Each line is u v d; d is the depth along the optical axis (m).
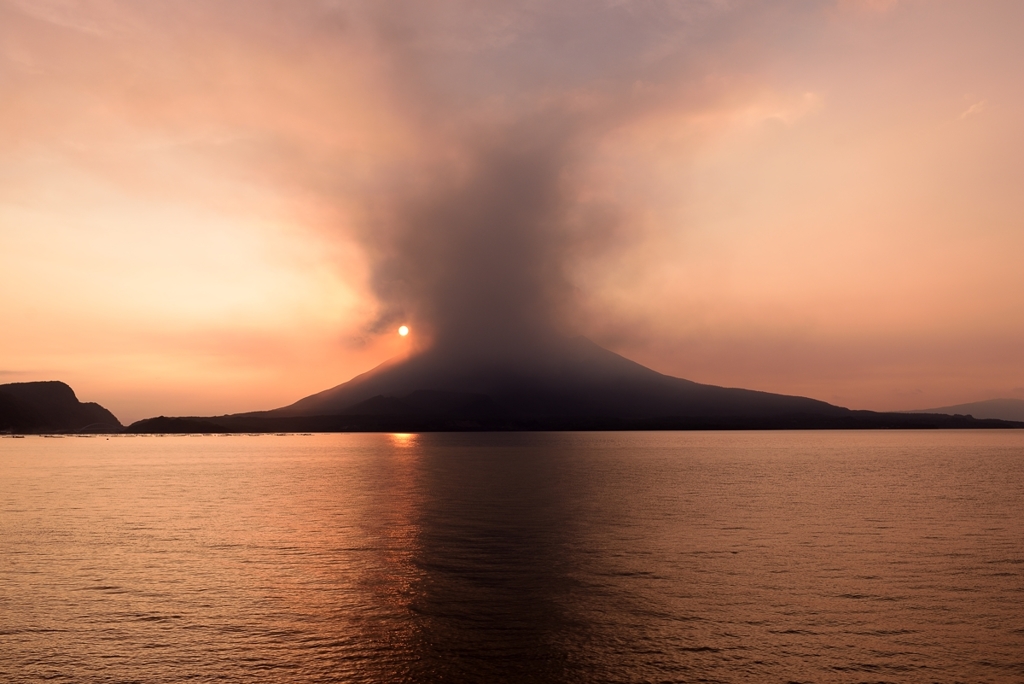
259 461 143.00
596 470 108.38
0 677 19.77
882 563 34.72
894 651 22.02
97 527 47.00
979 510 56.03
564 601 27.52
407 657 21.45
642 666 20.77
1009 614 25.77
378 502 62.91
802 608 26.55
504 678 19.86
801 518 51.12
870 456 155.25
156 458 155.88
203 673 20.11
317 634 23.50
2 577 31.50
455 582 30.66
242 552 37.66
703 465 121.50
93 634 23.41
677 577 31.62
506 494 69.94
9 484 83.62
